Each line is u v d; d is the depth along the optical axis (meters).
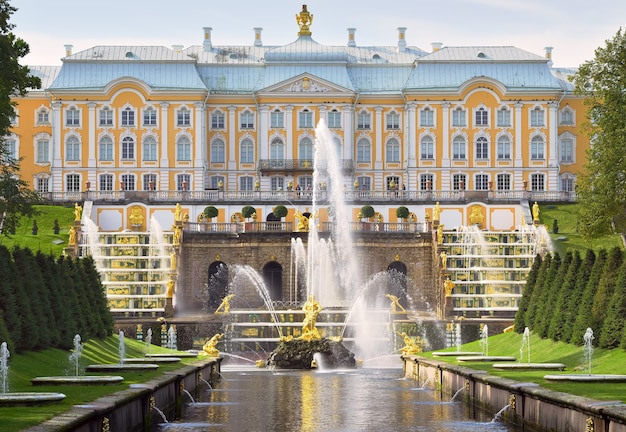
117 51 149.62
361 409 50.66
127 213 130.38
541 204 132.75
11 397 35.97
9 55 75.06
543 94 146.12
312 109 147.50
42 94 149.12
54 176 145.25
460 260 109.38
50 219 126.44
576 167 149.25
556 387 42.19
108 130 145.50
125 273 107.06
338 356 78.00
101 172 145.38
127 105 145.75
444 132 146.50
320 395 57.25
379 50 157.75
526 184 135.75
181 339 89.19
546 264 72.25
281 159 147.38
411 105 146.62
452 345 88.94
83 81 146.12
